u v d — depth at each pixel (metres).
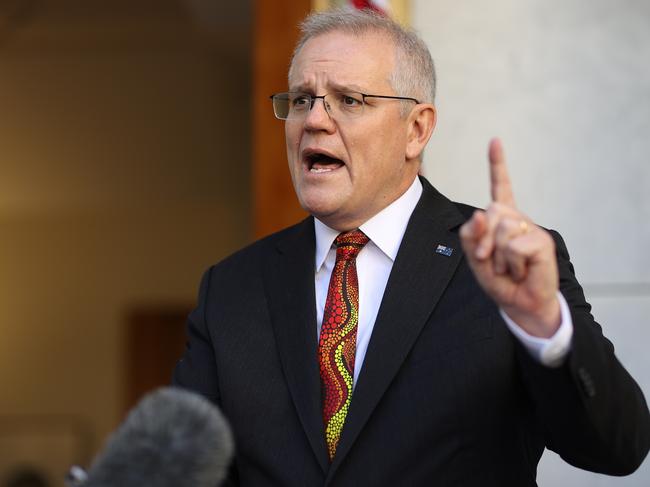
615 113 8.41
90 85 21.94
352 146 4.56
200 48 21.09
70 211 24.47
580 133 8.42
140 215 24.52
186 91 21.98
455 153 8.52
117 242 24.58
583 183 8.39
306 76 4.63
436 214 4.74
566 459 4.18
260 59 9.29
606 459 3.86
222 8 17.91
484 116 8.50
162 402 1.89
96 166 22.75
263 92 9.29
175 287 24.41
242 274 4.96
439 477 4.15
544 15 8.51
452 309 4.39
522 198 8.44
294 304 4.66
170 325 24.56
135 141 22.56
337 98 4.61
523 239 3.27
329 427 4.35
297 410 4.38
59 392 24.66
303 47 4.75
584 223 8.38
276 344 4.61
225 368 4.62
